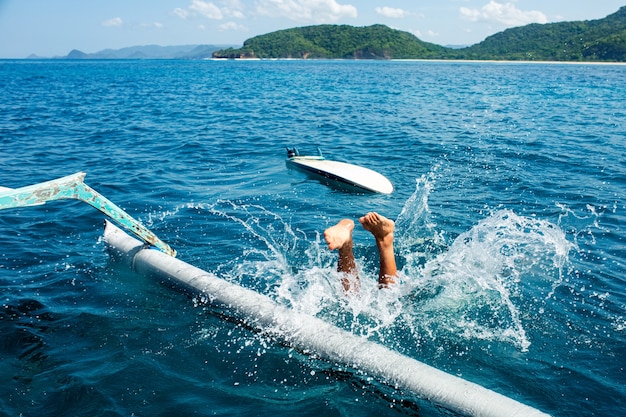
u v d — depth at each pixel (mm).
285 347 3566
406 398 3012
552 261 4984
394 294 4137
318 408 2965
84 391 3111
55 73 67000
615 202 7238
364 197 7699
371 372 3189
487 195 7707
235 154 11273
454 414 2830
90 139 13461
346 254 4082
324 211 6945
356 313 3908
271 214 6750
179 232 5945
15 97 27844
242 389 3143
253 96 28391
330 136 13828
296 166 9336
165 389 3137
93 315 4043
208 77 54219
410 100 25125
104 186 8305
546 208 7004
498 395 2797
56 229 6148
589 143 12336
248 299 3939
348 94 29500
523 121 16656
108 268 4953
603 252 5320
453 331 3715
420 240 5680
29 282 4664
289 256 5199
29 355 3512
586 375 3230
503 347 3529
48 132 14703
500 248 5184
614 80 43750
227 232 5961
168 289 4461
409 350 3486
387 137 13516
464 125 15703
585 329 3777
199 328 3832
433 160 10469
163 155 11195
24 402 3025
